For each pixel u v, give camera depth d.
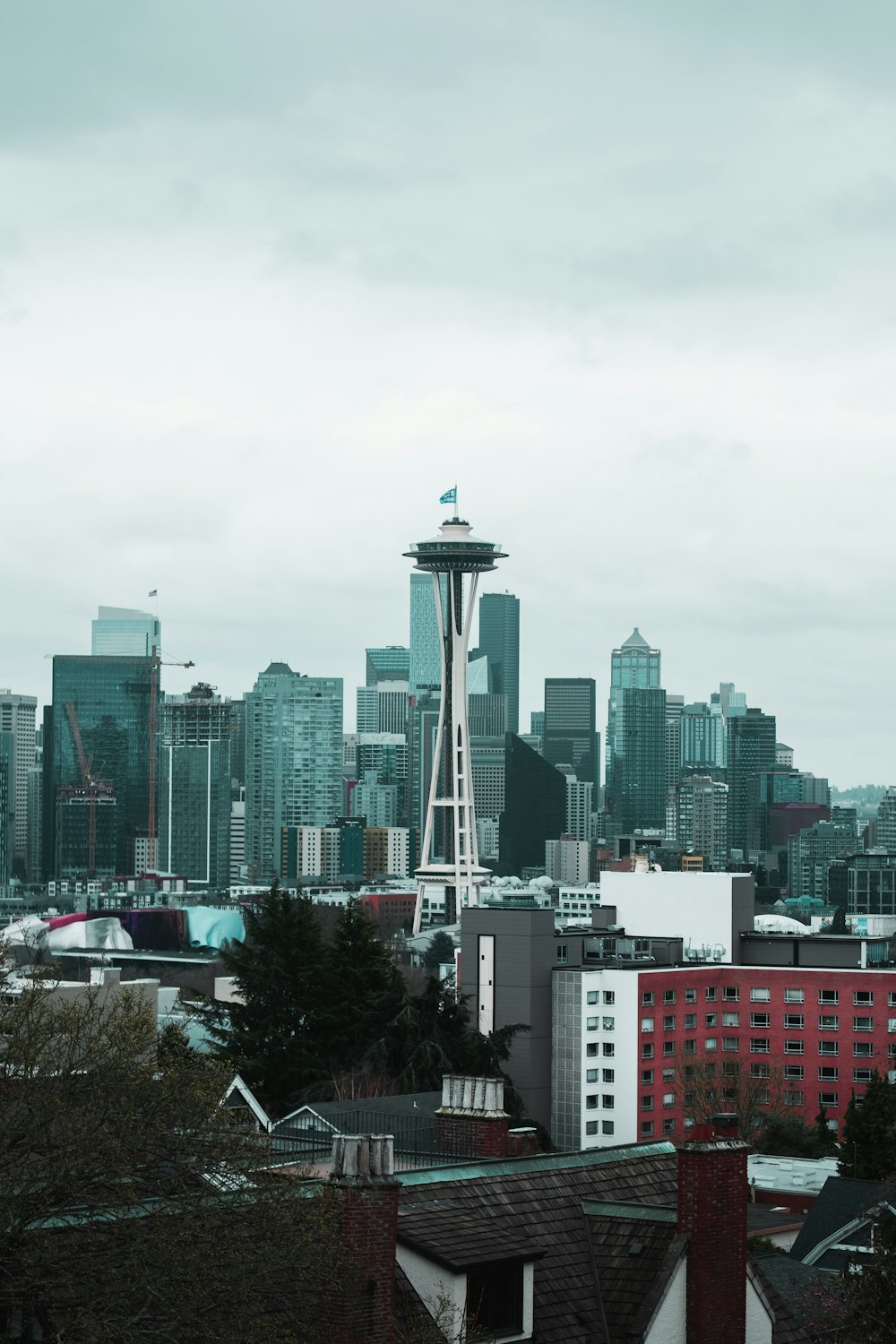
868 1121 139.00
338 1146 43.22
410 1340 41.72
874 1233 59.25
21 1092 45.19
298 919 160.25
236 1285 41.69
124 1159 43.41
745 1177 47.72
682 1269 46.53
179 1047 52.75
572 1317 46.22
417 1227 45.69
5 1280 42.03
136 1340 40.88
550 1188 50.00
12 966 56.94
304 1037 152.88
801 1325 52.03
